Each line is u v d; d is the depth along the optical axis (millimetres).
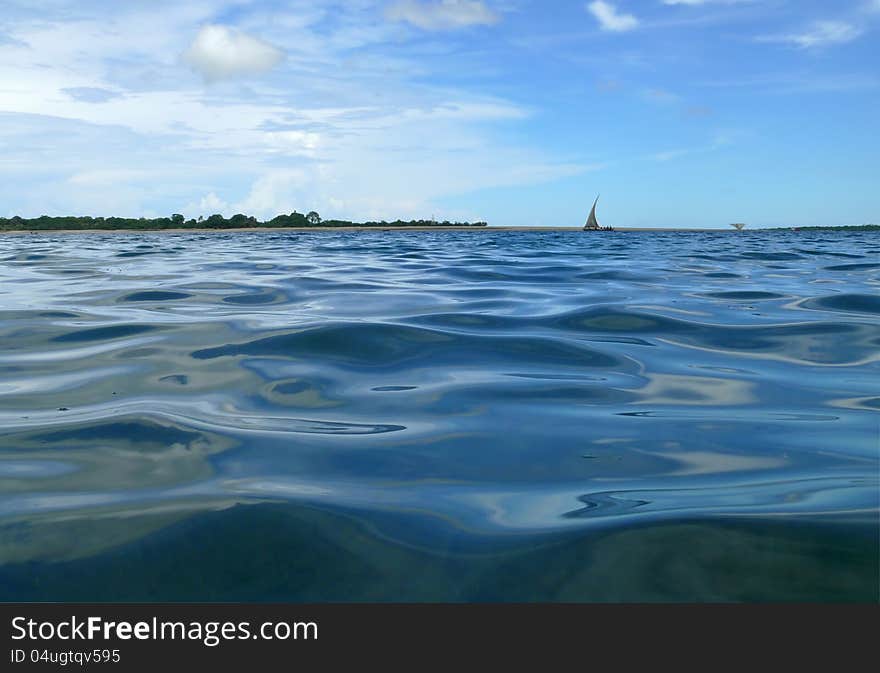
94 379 4531
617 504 2658
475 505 2664
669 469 3043
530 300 8203
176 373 4676
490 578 2174
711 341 5891
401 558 2285
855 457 3186
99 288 9516
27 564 2254
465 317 6844
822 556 2242
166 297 8508
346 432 3516
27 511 2598
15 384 4410
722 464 3104
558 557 2275
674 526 2445
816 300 8266
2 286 9875
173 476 2932
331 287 9633
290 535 2420
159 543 2369
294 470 3008
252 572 2219
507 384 4465
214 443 3338
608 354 5352
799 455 3223
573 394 4250
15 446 3291
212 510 2598
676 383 4539
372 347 5410
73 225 68250
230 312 7160
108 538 2398
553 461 3141
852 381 4621
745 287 9859
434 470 3025
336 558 2289
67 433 3465
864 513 2527
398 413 3844
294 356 5133
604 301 8141
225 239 35156
